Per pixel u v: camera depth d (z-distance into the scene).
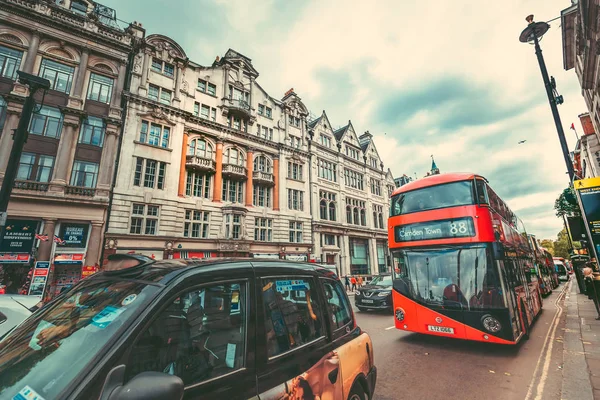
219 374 1.74
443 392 4.51
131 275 1.98
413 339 7.70
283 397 1.97
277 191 25.91
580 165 29.80
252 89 26.12
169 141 19.70
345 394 2.64
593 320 8.98
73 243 15.28
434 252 7.02
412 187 7.80
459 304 6.42
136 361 1.46
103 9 19.16
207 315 1.86
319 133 32.38
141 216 17.59
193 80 22.16
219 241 20.44
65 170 15.42
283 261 2.71
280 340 2.21
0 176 13.90
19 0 15.70
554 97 9.08
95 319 1.68
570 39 14.02
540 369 5.32
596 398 3.95
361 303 12.38
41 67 15.98
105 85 17.81
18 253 13.88
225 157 23.11
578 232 9.09
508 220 8.84
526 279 9.29
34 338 1.77
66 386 1.29
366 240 35.06
